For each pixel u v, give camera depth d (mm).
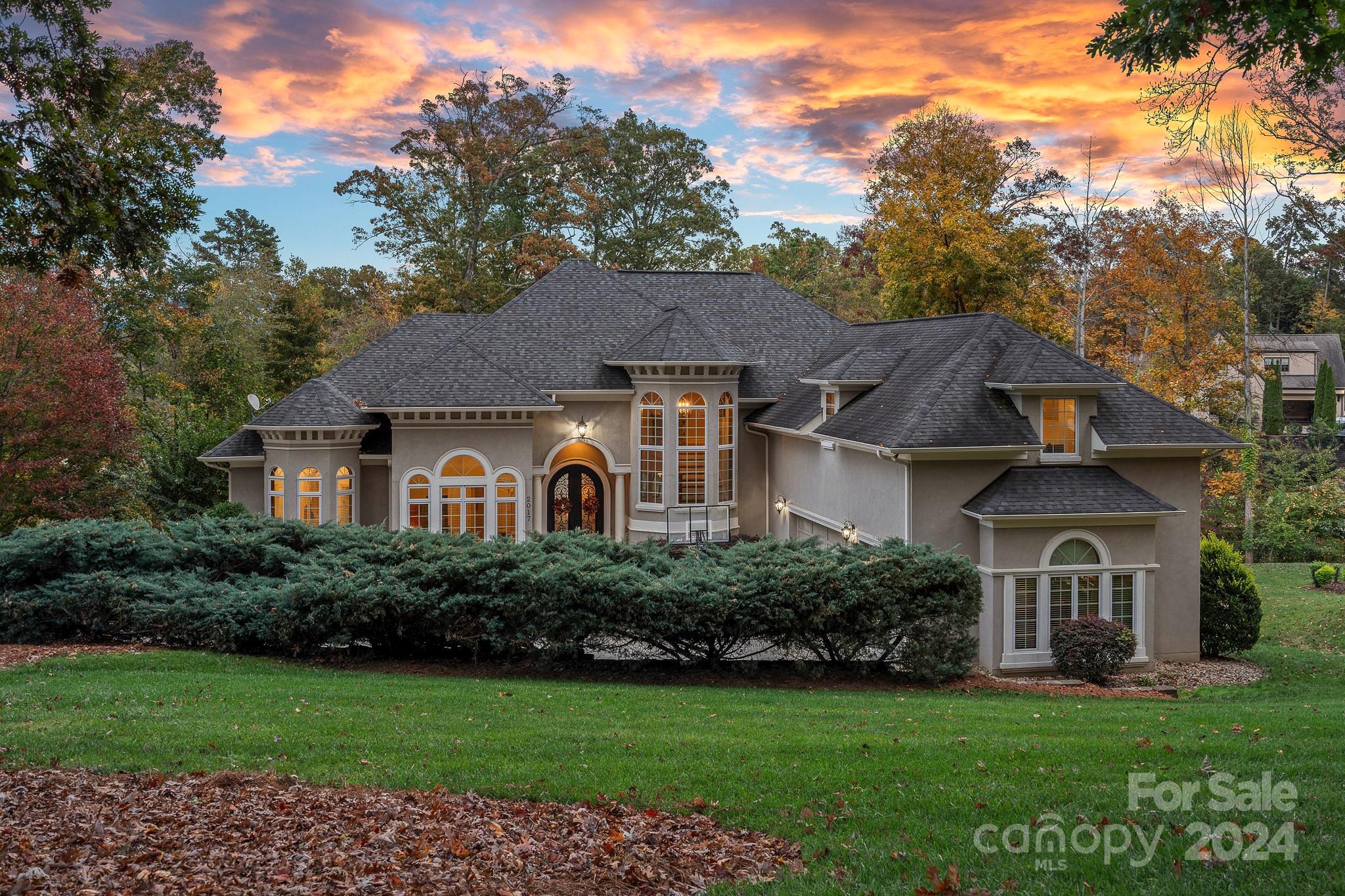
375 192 47500
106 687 12703
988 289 40500
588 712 11828
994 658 18141
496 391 24531
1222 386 39562
